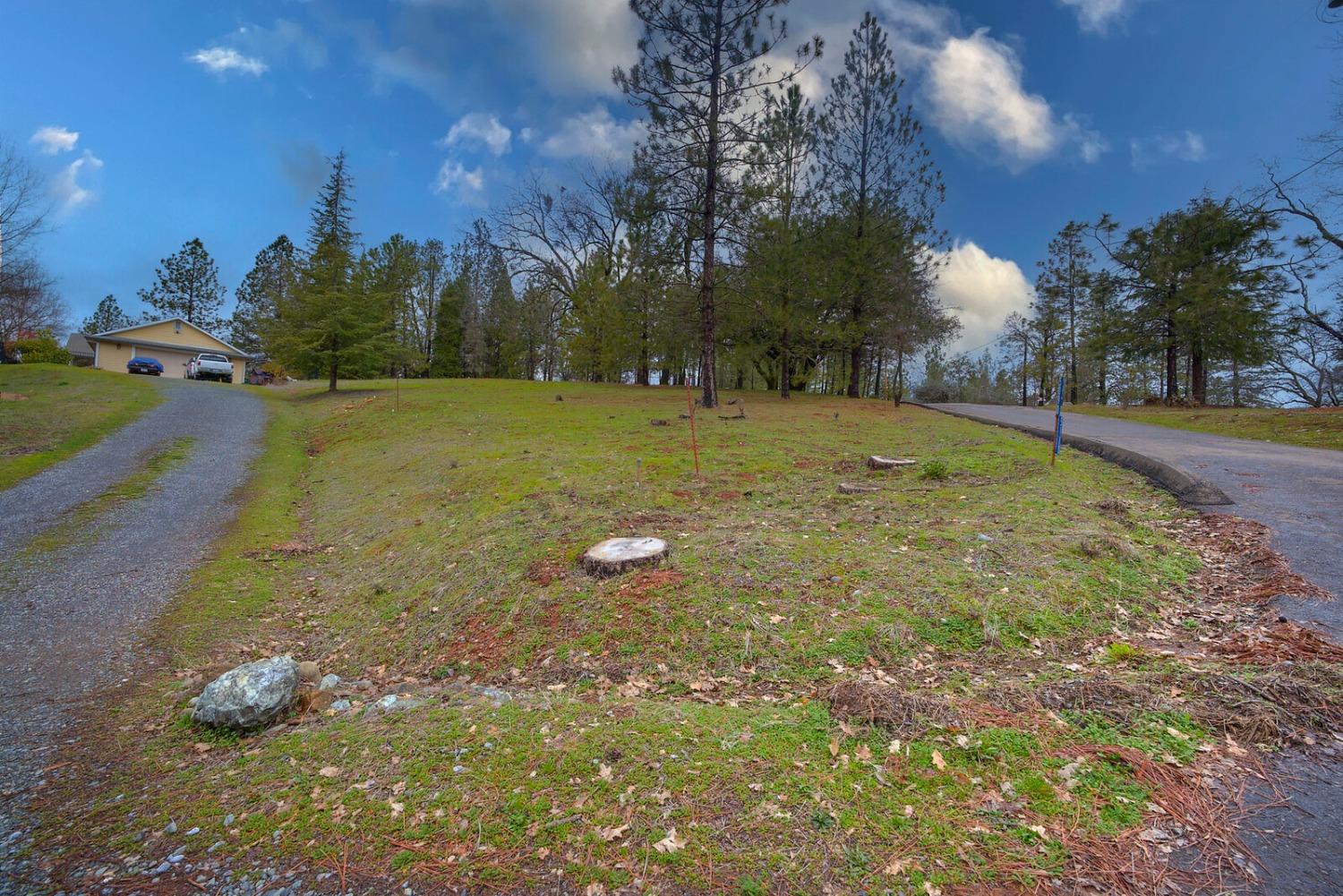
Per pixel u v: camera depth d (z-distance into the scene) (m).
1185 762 2.61
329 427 17.70
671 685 3.81
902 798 2.48
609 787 2.65
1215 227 23.45
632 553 5.25
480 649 4.49
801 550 5.35
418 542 6.98
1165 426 16.47
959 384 57.56
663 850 2.28
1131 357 27.38
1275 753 2.65
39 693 4.02
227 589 6.26
